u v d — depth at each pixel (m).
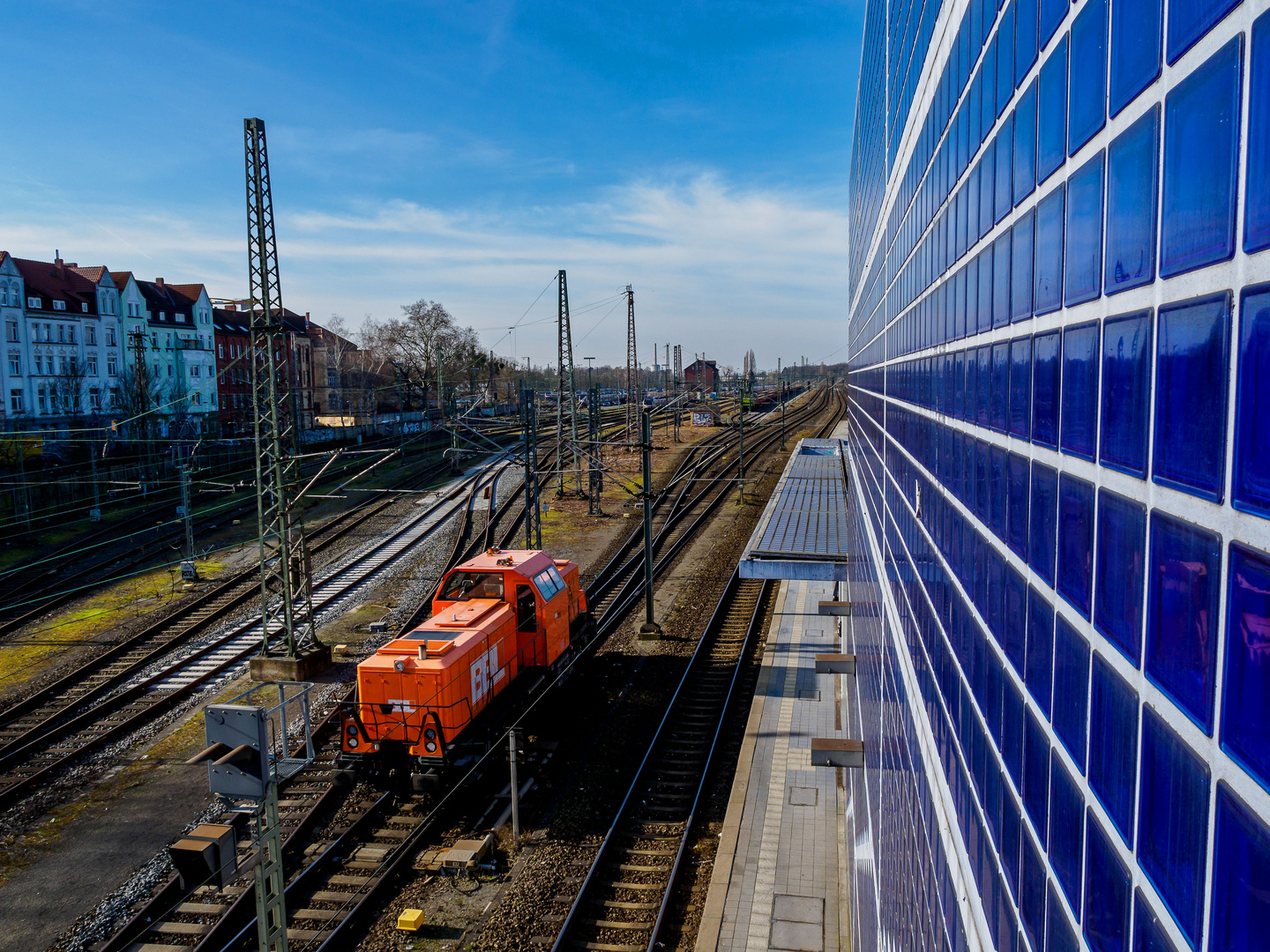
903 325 5.08
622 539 32.38
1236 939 0.95
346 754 12.81
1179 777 1.12
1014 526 2.06
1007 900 2.07
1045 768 1.77
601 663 19.56
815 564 16.52
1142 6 1.25
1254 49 0.87
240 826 12.83
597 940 10.08
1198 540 1.06
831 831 12.19
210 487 42.59
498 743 13.45
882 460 6.79
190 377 67.00
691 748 15.23
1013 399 2.08
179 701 18.03
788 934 9.88
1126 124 1.32
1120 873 1.35
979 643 2.47
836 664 10.88
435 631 13.71
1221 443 0.99
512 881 11.16
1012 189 2.10
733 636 21.44
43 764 15.08
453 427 29.44
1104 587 1.43
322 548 31.16
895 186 5.83
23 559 30.44
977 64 2.61
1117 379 1.37
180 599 25.34
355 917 10.42
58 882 11.47
